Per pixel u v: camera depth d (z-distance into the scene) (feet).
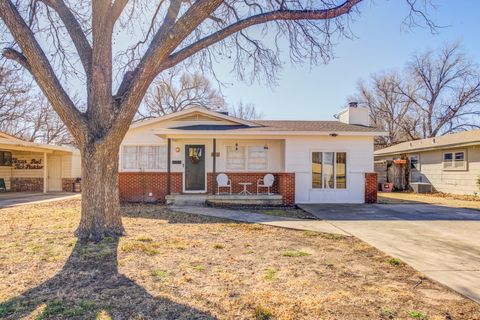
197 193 44.47
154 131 40.65
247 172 45.73
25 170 66.54
